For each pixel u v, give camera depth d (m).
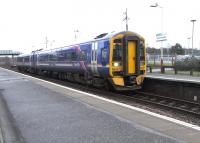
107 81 20.52
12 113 11.57
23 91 18.69
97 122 9.62
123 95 18.67
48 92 17.70
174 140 7.46
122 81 19.66
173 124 9.06
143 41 20.08
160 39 45.56
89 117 10.38
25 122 10.01
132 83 19.81
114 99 17.34
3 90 19.69
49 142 7.71
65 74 30.55
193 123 11.36
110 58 19.27
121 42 19.52
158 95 18.94
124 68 19.52
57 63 31.72
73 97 15.23
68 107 12.42
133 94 20.09
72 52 26.36
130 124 9.19
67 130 8.77
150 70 40.34
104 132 8.42
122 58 19.55
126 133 8.23
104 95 19.08
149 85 20.28
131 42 19.78
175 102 16.39
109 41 19.34
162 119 9.73
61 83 28.08
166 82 18.52
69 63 27.27
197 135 7.86
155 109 14.25
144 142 7.40
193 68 37.88
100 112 11.16
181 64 38.97
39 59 41.78
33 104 13.52
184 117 12.46
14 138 8.16
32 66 47.66
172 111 13.77
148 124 9.12
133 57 19.84
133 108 11.70
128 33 19.66
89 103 13.20
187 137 7.69
